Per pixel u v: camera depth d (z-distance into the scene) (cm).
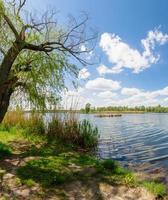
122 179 760
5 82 1036
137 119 6094
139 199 627
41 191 637
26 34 1164
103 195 638
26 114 1744
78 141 1452
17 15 1091
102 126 3553
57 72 1211
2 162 867
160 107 16238
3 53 1099
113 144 1711
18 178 709
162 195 660
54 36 1244
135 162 1160
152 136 2261
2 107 1049
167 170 999
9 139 1351
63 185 690
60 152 1119
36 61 1162
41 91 1193
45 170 796
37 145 1252
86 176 772
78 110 1536
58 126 1487
